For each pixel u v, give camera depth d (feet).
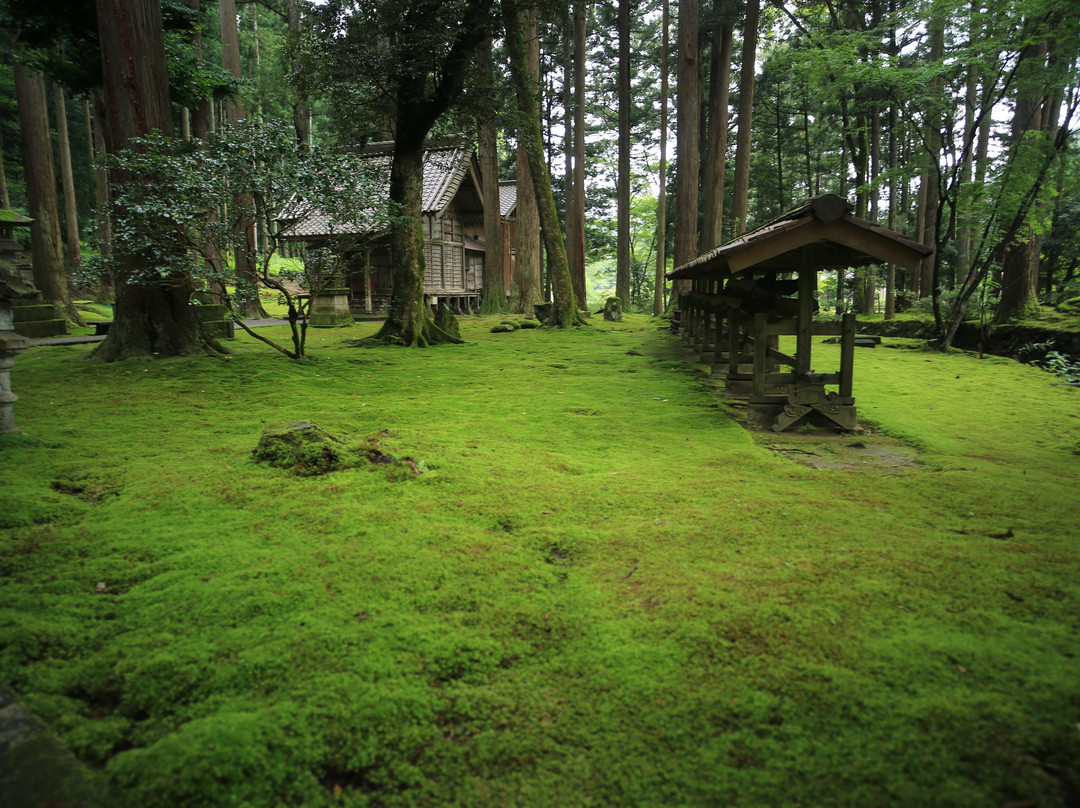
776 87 81.05
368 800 5.00
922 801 4.92
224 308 39.63
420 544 9.70
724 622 7.47
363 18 36.27
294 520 10.65
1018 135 40.88
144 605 7.70
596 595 8.25
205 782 4.99
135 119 27.58
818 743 5.54
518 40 47.24
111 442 15.85
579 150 75.25
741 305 22.85
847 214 16.93
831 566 9.10
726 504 12.05
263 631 7.16
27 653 6.72
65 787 4.88
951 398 25.57
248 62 107.65
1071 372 31.91
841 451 17.43
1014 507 12.23
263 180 25.59
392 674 6.44
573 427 19.19
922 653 6.84
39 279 48.57
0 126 80.69
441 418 19.99
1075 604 8.05
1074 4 30.37
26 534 9.85
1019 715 5.83
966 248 62.80
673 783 5.16
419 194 40.27
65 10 32.83
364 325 57.77
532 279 76.69
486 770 5.31
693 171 65.00
